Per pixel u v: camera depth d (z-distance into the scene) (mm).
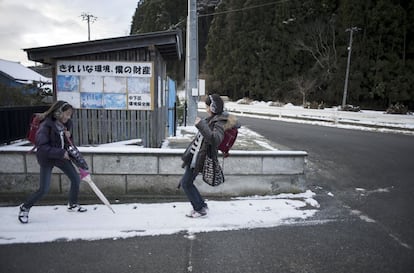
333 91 34312
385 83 30625
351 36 30141
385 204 4621
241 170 4703
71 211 3926
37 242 3188
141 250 3078
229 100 43750
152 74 6344
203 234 3451
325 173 6434
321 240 3371
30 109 6094
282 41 39094
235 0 41938
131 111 6395
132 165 4559
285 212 4145
